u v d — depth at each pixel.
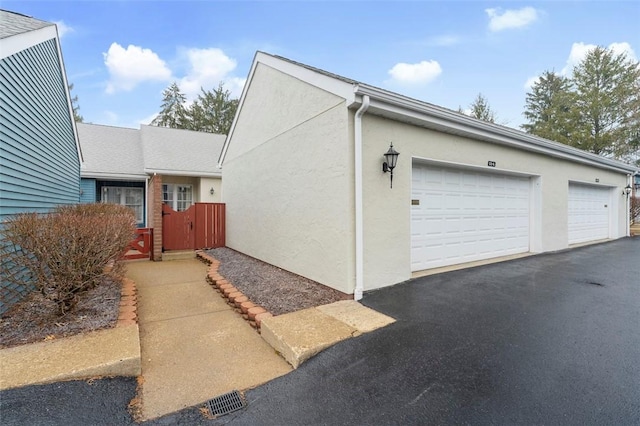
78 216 4.00
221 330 3.94
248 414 2.30
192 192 13.63
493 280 5.31
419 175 5.80
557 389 2.36
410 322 3.65
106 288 5.03
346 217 4.61
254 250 8.09
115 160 12.88
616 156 21.28
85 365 2.62
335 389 2.55
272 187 7.05
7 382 2.39
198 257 9.23
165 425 2.18
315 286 5.19
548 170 8.22
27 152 4.96
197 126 27.44
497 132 6.37
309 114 5.55
